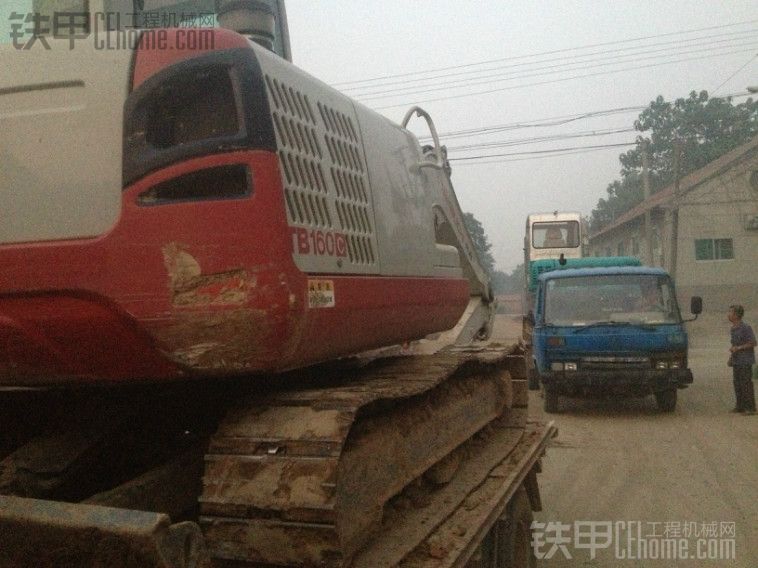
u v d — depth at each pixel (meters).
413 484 3.59
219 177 2.43
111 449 2.98
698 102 49.03
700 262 34.53
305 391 2.82
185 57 2.48
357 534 2.64
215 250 2.39
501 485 4.17
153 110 2.44
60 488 2.78
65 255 2.38
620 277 12.32
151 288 2.37
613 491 7.61
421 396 3.67
